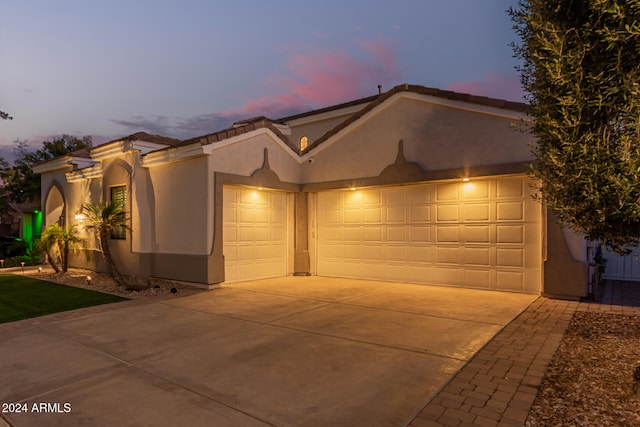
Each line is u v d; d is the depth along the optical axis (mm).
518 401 3508
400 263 10773
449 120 9656
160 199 11062
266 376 4219
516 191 9016
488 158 9070
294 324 6406
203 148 9500
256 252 11359
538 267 8742
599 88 3447
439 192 10117
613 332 5660
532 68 4355
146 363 4648
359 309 7477
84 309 7645
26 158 23031
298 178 12453
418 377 4145
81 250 14086
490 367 4391
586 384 3814
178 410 3451
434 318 6730
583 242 8180
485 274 9430
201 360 4738
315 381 4070
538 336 5578
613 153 3344
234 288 9922
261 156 11180
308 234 12438
